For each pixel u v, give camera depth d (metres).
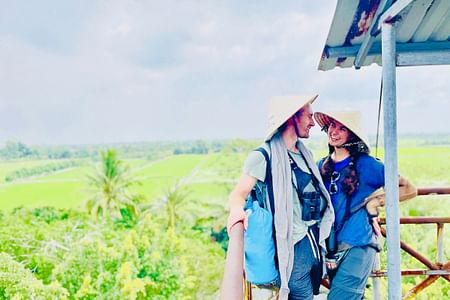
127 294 15.80
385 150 1.52
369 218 1.62
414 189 1.69
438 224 1.97
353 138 1.63
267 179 1.45
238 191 1.42
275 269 1.48
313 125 1.55
